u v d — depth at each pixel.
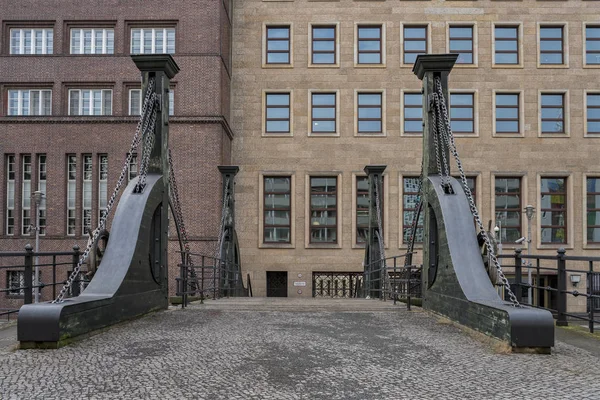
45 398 4.63
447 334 8.04
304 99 31.30
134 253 9.23
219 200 27.52
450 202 9.90
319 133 31.11
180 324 8.94
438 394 4.83
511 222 31.03
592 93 31.14
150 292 10.19
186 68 27.97
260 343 7.17
